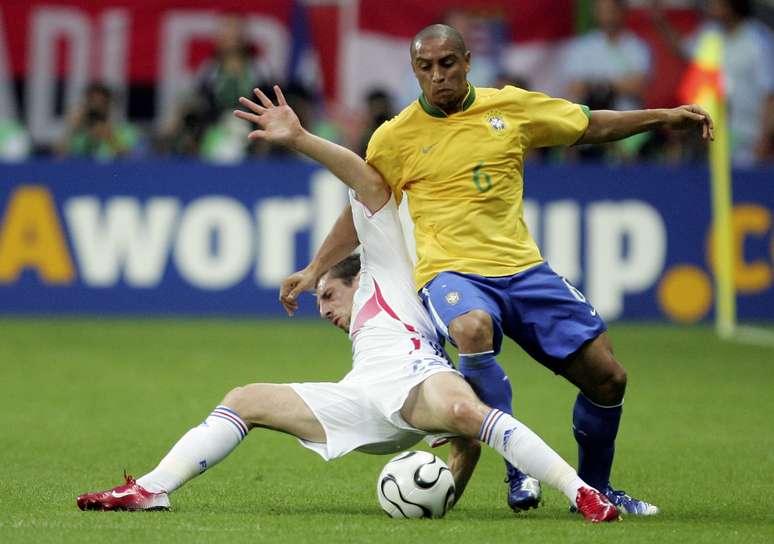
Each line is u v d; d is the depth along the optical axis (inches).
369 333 896.3
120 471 1087.6
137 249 2340.1
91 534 786.2
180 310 2347.4
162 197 2335.1
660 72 2630.4
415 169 911.7
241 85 2472.9
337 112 2647.6
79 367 1777.8
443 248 900.0
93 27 2635.3
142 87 2652.6
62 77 2645.2
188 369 1761.8
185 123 2479.1
